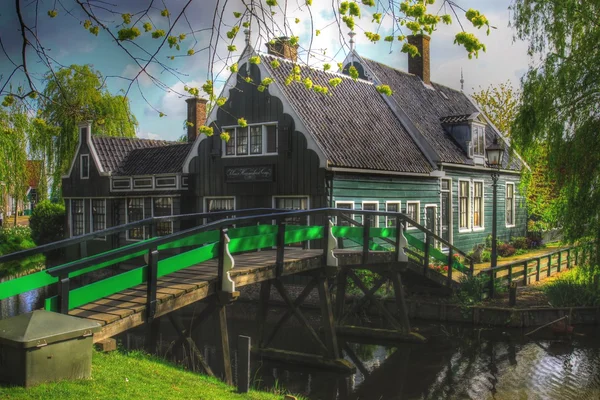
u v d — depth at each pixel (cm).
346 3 492
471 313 1433
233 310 1628
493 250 1599
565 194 1334
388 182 1823
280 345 1269
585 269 1358
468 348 1235
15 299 1923
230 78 1794
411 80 2480
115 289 702
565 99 1278
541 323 1385
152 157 2198
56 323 532
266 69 1711
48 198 3000
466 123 2241
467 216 2272
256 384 1007
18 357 507
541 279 1802
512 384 995
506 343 1266
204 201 1909
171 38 472
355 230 1210
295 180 1653
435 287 1558
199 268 981
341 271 1392
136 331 1368
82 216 2359
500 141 2603
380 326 1439
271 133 1738
